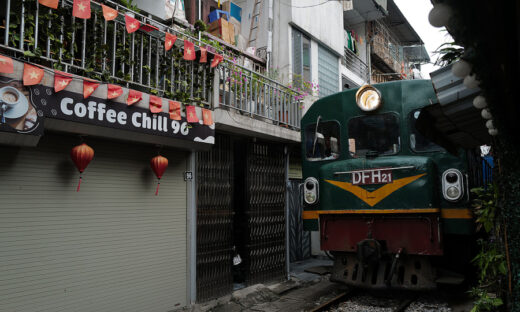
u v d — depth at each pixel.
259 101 7.77
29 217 4.58
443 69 2.69
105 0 5.21
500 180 2.71
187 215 6.53
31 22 4.29
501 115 2.36
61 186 4.91
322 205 6.80
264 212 8.23
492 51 2.06
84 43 4.75
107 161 5.45
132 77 5.34
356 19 16.23
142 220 5.84
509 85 2.19
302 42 11.56
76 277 4.96
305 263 10.69
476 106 2.54
